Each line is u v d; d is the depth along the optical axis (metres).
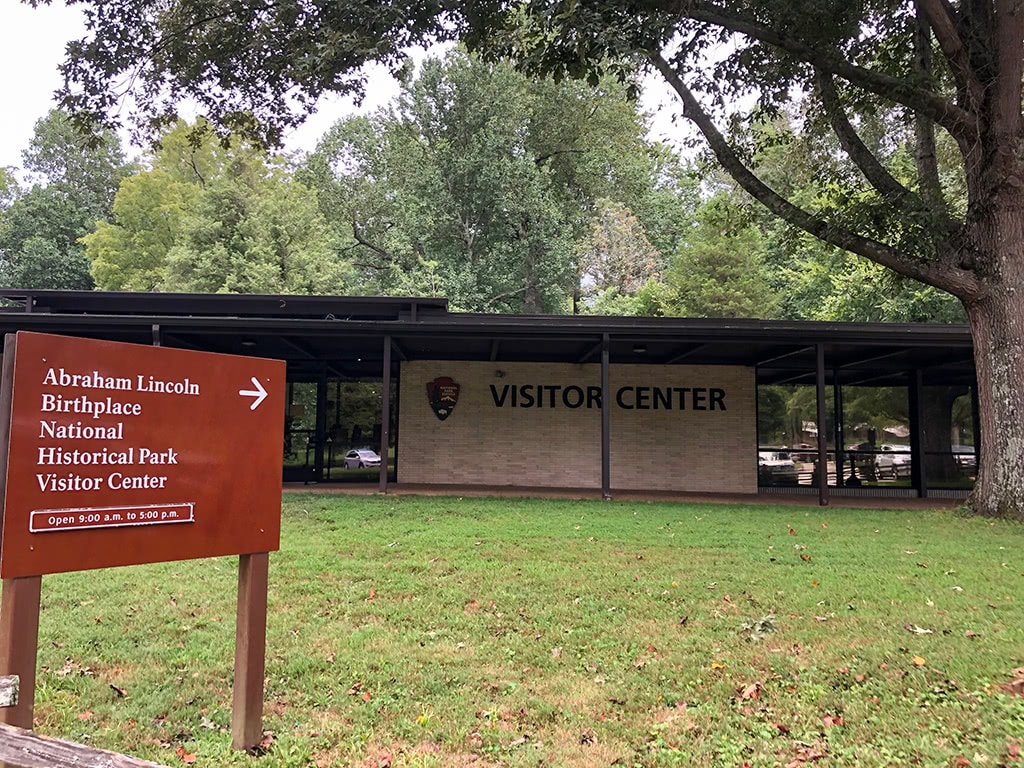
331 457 15.95
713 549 8.23
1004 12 10.86
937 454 16.09
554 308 30.67
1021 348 11.18
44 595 6.21
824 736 3.62
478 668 4.59
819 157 17.08
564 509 11.47
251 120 13.30
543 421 15.90
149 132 13.23
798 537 9.07
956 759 3.27
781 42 10.95
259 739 3.55
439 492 13.62
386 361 12.79
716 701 4.08
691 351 14.45
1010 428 11.12
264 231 26.23
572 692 4.24
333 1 10.73
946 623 5.38
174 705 4.03
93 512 2.96
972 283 11.56
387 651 4.88
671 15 9.61
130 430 3.10
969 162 11.69
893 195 12.38
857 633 5.17
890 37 13.22
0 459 2.76
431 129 32.22
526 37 12.19
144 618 5.58
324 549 8.04
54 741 2.10
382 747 3.57
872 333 12.66
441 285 28.58
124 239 32.94
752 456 15.88
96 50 11.87
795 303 29.31
